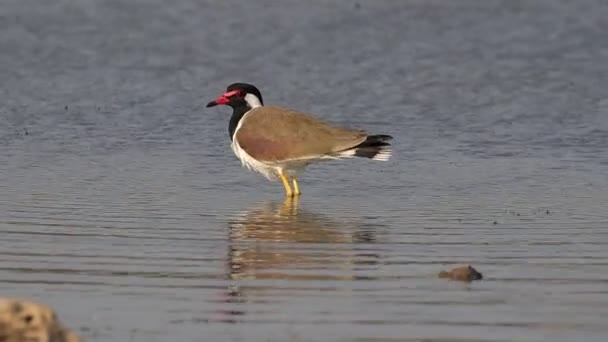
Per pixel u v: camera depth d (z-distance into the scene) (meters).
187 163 18.19
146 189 16.45
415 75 24.92
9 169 17.47
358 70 25.30
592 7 30.70
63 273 12.36
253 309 11.27
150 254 13.16
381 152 16.11
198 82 24.38
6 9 29.73
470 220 14.88
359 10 30.06
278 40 27.64
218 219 14.88
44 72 24.83
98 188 16.42
